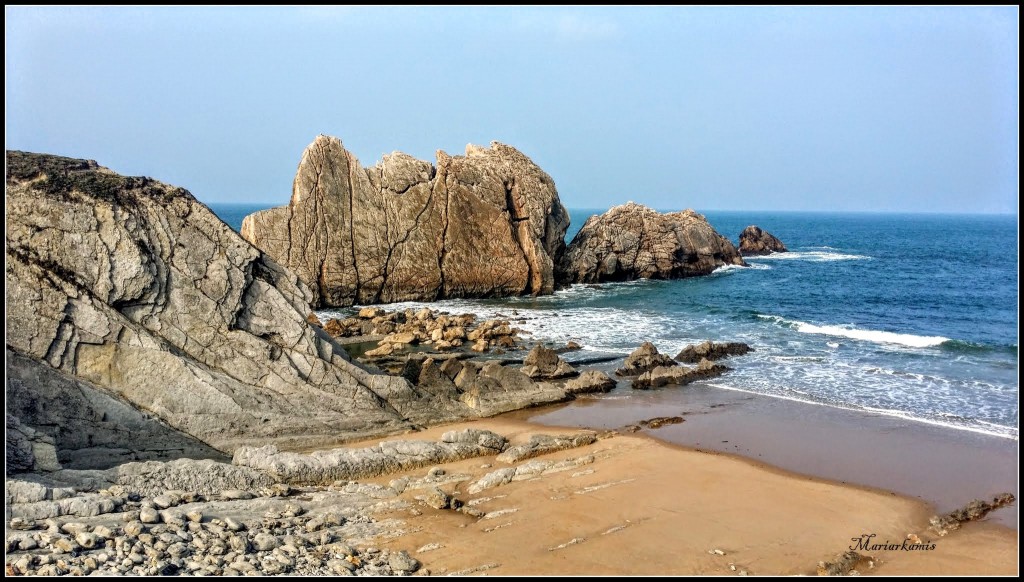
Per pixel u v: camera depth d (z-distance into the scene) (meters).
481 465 22.22
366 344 40.47
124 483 17.59
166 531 15.07
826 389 30.91
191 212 23.39
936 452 23.50
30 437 17.55
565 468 21.88
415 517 17.84
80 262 21.00
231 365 23.14
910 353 37.31
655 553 16.14
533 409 28.83
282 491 18.84
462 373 28.69
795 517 18.44
